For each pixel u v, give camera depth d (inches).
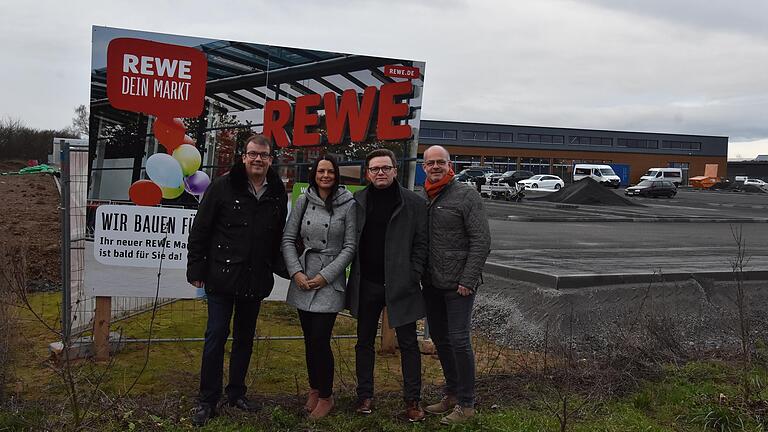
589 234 641.6
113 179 204.8
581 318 260.2
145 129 205.2
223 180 167.8
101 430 153.3
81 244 214.1
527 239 561.0
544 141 2874.0
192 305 292.4
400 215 166.9
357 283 170.1
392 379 203.9
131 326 254.7
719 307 293.4
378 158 165.8
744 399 184.7
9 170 1769.2
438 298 176.6
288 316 283.7
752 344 252.7
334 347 240.1
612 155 2925.7
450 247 167.5
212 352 163.8
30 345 221.5
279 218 171.0
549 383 195.0
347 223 169.3
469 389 167.9
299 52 213.5
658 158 2974.9
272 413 166.4
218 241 165.5
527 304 275.3
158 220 208.7
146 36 201.9
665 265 350.3
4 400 167.5
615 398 188.2
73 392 144.4
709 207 1300.4
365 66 214.8
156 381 191.3
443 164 170.6
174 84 205.3
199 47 206.1
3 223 503.5
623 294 277.3
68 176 202.2
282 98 212.5
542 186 1867.6
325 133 215.0
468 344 168.1
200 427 158.2
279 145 213.6
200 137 208.7
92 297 209.3
